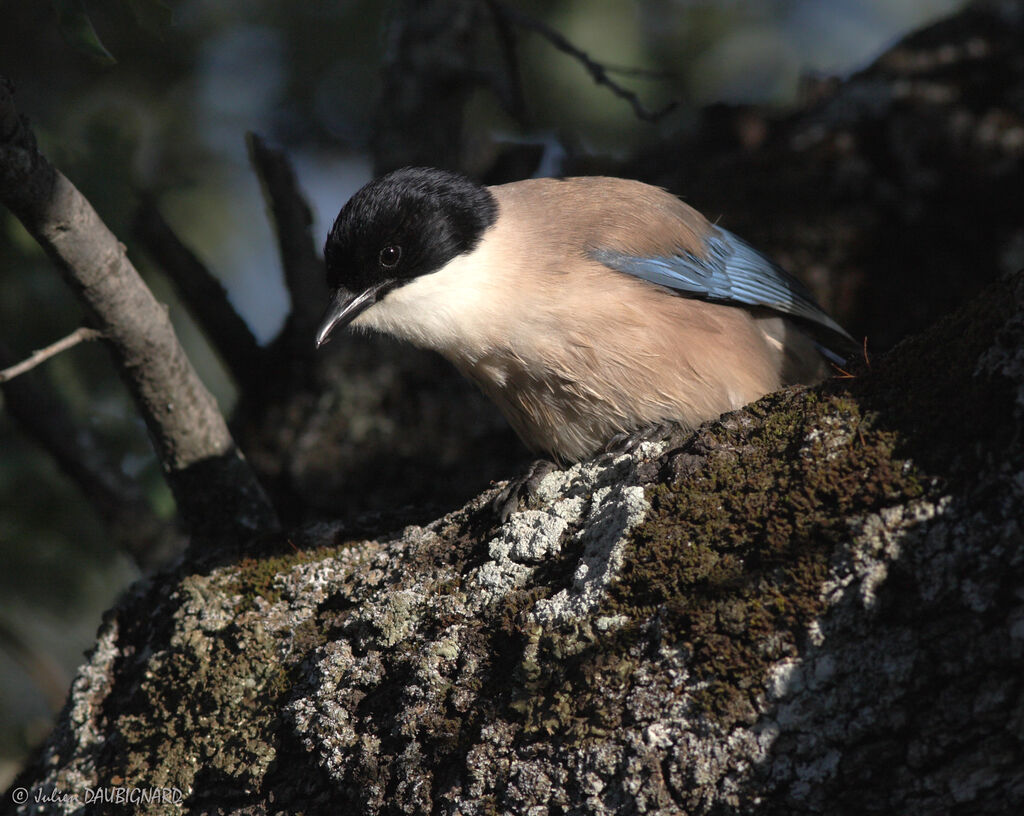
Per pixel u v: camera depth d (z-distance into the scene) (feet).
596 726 18.39
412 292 27.27
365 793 20.44
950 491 17.37
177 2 43.78
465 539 23.21
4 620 38.24
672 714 17.92
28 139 23.44
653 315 26.99
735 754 17.31
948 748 16.34
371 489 37.11
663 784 17.62
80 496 38.52
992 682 16.14
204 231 46.75
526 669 19.49
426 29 41.37
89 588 39.78
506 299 26.76
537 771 18.67
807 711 17.12
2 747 38.78
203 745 22.76
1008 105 41.16
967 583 16.65
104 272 25.55
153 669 24.44
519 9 46.16
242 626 23.79
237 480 29.12
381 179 28.04
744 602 18.04
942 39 43.73
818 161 41.88
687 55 48.47
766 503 18.93
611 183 30.58
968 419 17.84
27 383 34.68
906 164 40.83
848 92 43.55
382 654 21.77
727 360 27.89
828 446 19.10
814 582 17.67
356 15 46.44
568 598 19.98
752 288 29.91
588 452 28.35
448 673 20.62
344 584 23.85
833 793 16.80
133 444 38.73
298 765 21.66
